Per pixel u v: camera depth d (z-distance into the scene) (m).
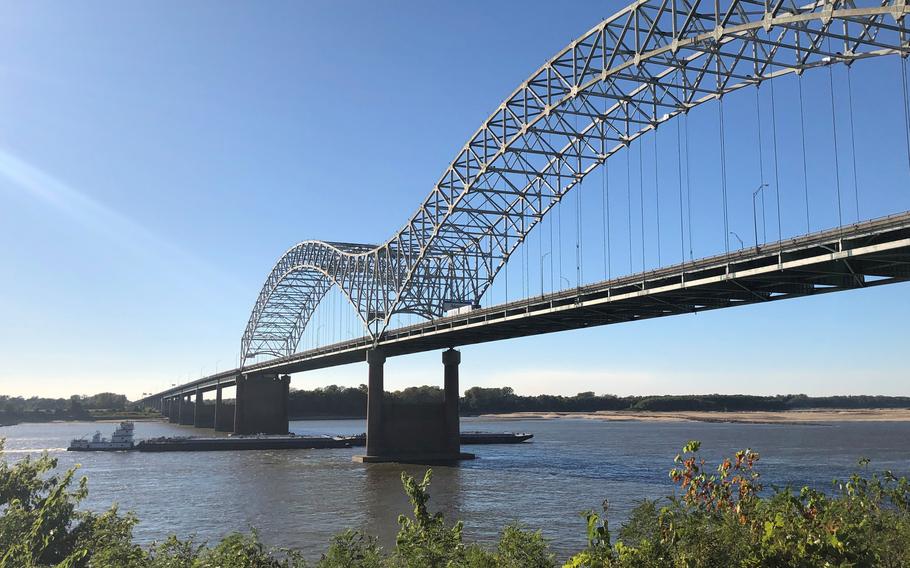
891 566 12.27
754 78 54.41
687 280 56.00
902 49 38.69
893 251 42.19
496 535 45.50
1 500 19.80
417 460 106.44
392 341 106.56
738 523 12.77
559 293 70.56
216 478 84.62
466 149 90.38
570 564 12.31
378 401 111.81
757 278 50.97
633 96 70.62
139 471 94.19
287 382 194.38
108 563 16.16
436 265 113.56
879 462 99.38
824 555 11.23
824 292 52.31
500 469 91.88
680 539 12.37
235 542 16.75
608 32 61.97
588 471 88.06
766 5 42.72
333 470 93.56
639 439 169.75
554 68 70.00
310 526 51.03
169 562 15.94
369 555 15.48
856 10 35.62
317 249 155.12
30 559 15.43
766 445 141.38
